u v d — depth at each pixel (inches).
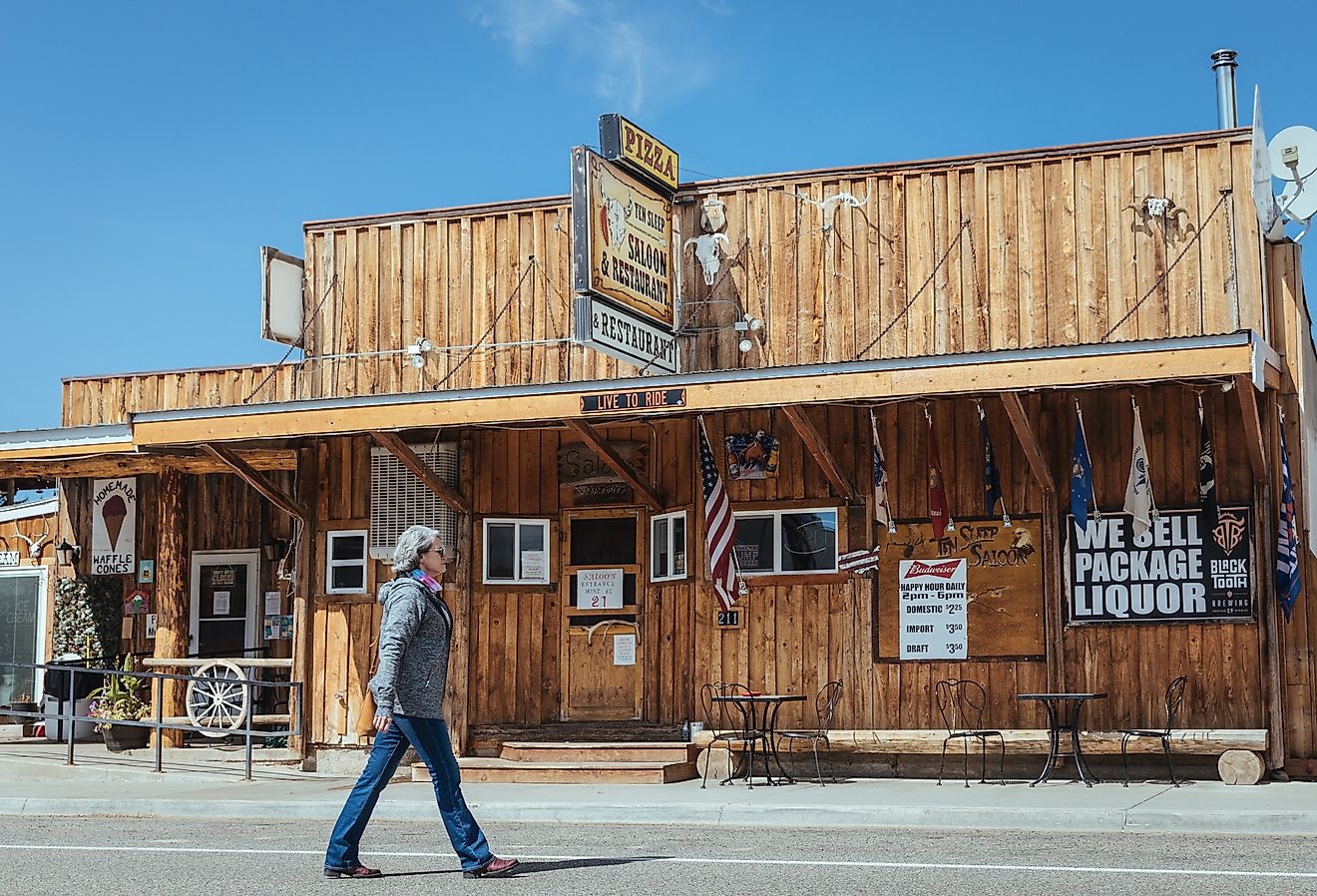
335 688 637.9
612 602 623.2
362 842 402.6
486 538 628.7
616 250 550.3
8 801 518.9
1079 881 316.5
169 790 551.2
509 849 379.6
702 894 303.1
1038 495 561.6
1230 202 545.0
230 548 762.2
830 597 583.8
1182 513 543.2
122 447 627.5
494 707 619.5
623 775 561.9
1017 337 563.8
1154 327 548.1
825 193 595.2
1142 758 543.5
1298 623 540.1
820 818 458.0
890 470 581.9
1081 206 562.6
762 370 520.7
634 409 534.3
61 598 759.7
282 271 644.7
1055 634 551.8
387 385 639.8
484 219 637.3
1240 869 331.9
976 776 560.1
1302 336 556.1
